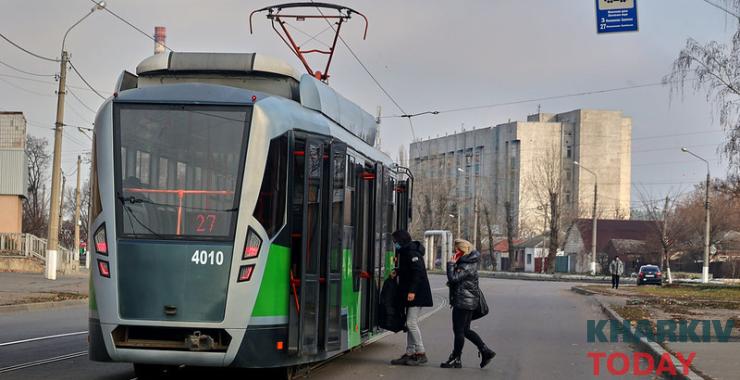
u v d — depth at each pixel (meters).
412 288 12.96
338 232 10.89
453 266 13.03
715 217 71.31
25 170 48.09
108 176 9.40
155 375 11.08
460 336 12.92
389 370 12.55
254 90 10.74
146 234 9.25
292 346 9.61
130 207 9.32
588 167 103.69
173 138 9.41
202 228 9.21
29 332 16.55
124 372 11.30
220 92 9.55
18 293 26.94
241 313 9.08
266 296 9.27
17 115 47.78
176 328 9.12
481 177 95.75
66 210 100.38
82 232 87.81
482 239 97.00
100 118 9.60
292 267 9.71
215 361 9.06
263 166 9.34
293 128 9.80
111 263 9.21
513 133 102.69
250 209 9.22
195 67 10.73
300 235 9.83
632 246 82.50
